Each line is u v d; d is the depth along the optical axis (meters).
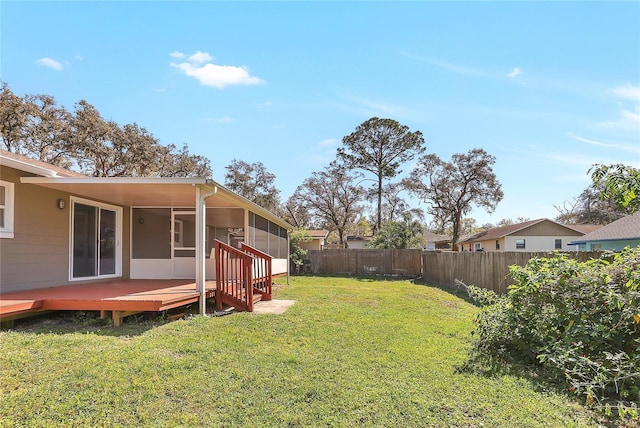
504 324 4.43
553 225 27.11
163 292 6.74
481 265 11.23
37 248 7.08
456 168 31.11
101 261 8.93
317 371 3.97
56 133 20.09
